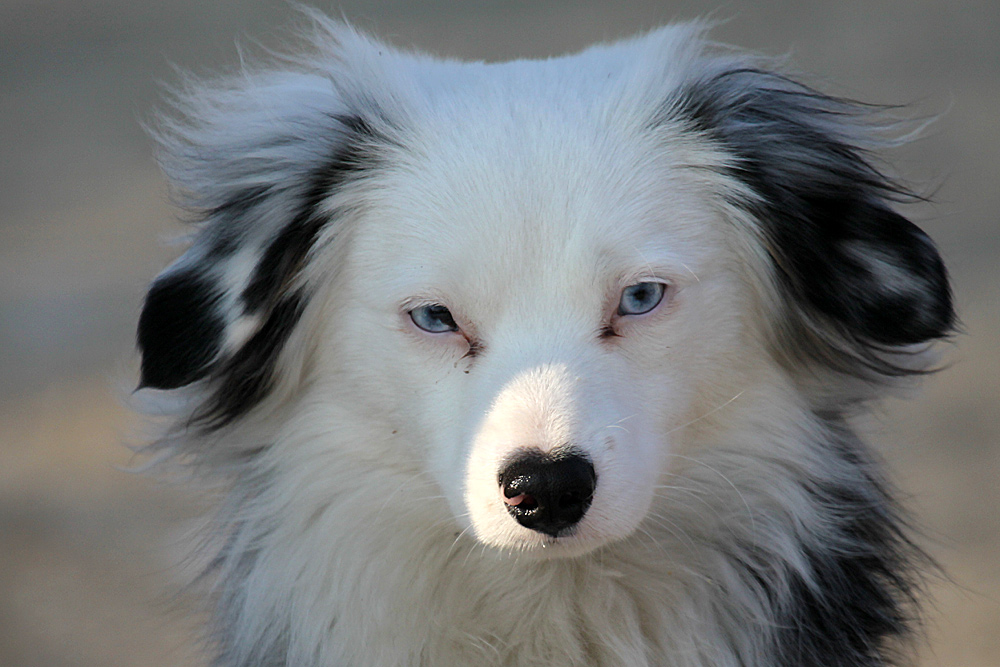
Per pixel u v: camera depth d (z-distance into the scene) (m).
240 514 6.56
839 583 6.43
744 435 6.20
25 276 18.08
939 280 6.28
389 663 6.32
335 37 7.00
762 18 26.97
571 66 6.49
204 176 6.69
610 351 5.70
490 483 5.37
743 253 6.21
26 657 10.65
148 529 12.43
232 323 6.23
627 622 6.22
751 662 6.28
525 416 5.35
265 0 30.75
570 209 5.68
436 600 6.30
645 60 6.43
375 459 6.18
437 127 6.04
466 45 23.77
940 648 10.12
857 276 6.19
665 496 6.09
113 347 16.03
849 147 6.41
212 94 7.01
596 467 5.34
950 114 20.98
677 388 5.87
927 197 6.70
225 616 6.78
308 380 6.33
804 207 6.14
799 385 6.39
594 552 6.14
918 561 6.88
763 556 6.31
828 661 6.38
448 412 5.79
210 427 6.55
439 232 5.79
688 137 6.16
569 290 5.66
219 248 6.30
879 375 6.48
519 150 5.80
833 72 22.98
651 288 5.79
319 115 6.48
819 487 6.38
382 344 5.99
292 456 6.36
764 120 6.32
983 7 27.11
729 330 6.07
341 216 6.14
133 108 24.41
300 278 6.25
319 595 6.34
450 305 5.77
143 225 19.56
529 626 6.27
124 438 10.02
